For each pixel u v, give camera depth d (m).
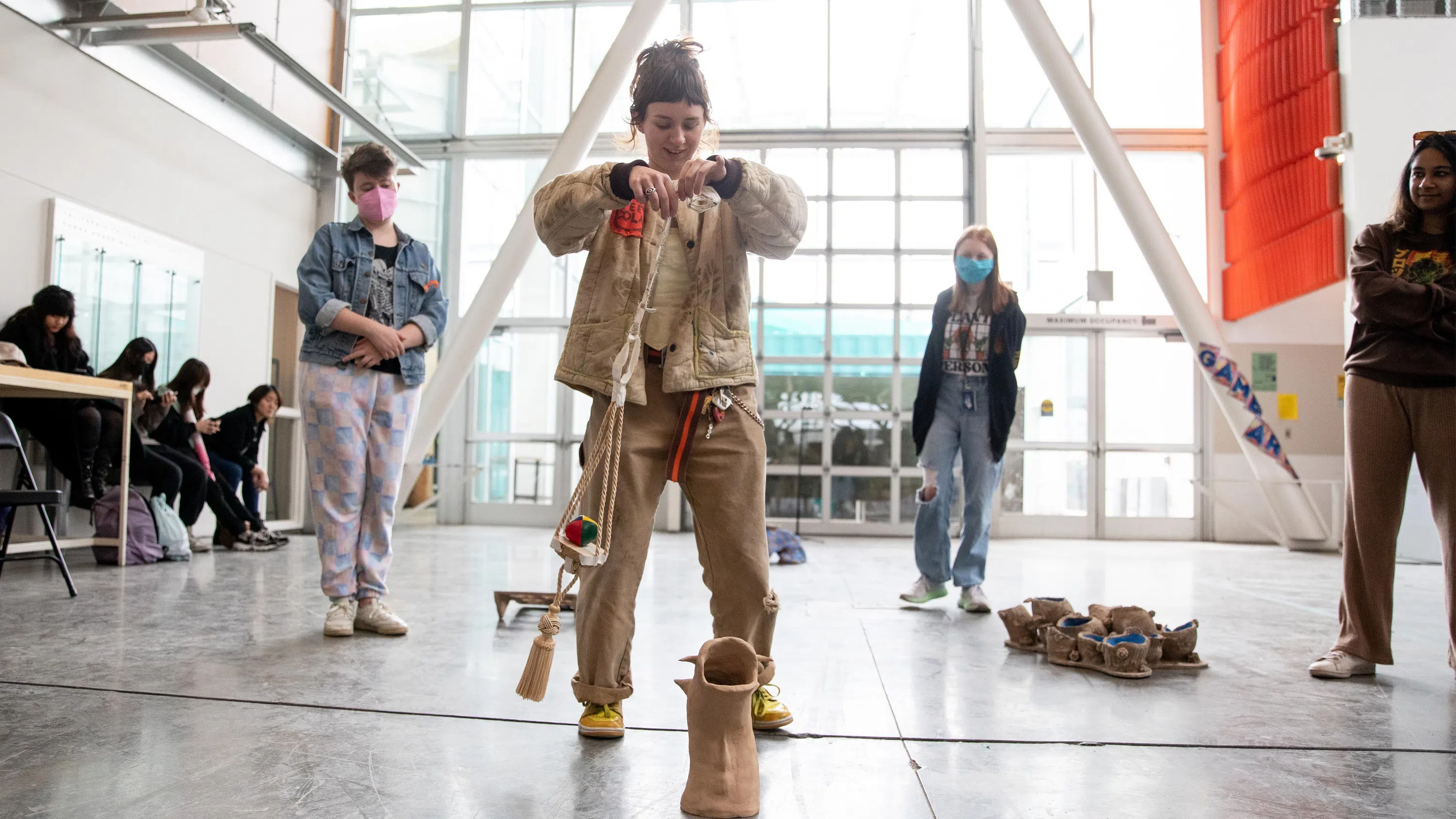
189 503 5.18
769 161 9.45
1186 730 1.78
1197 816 1.32
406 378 2.76
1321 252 7.35
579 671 1.68
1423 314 2.18
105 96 5.46
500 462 9.50
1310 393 8.88
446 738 1.64
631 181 1.41
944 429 3.52
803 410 9.24
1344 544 2.37
